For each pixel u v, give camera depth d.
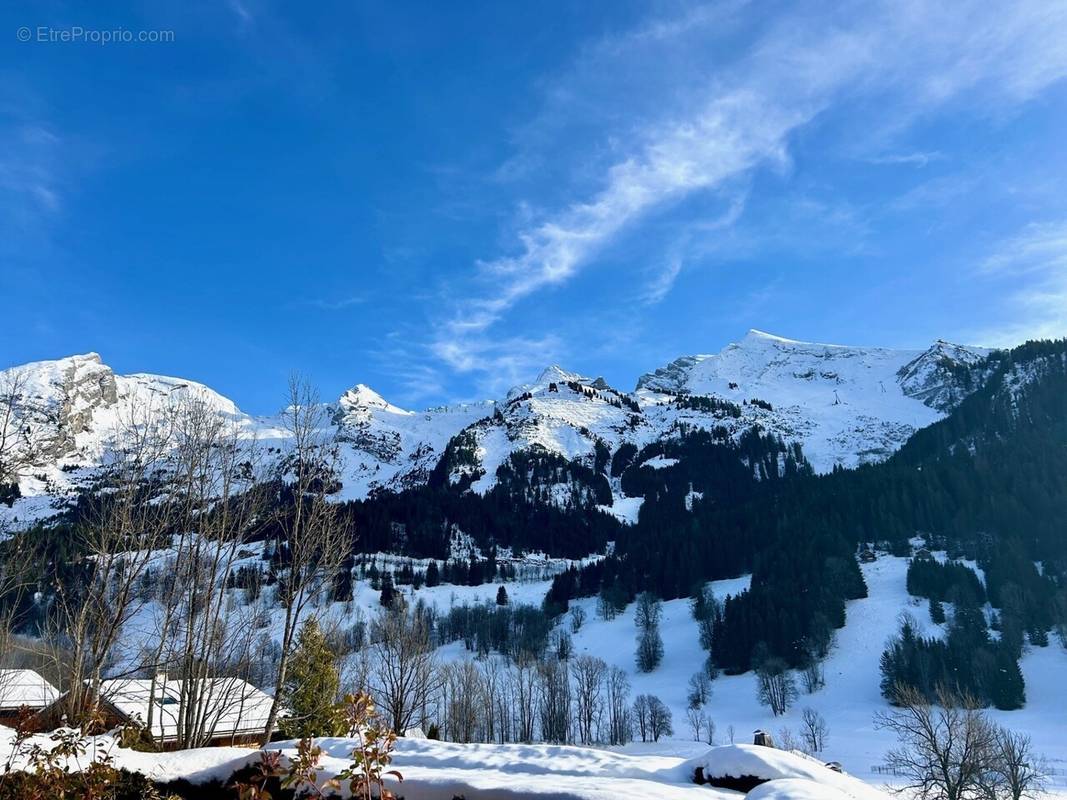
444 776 13.17
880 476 166.38
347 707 8.31
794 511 160.12
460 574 171.12
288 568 25.69
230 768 14.68
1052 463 145.75
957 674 84.06
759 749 13.66
